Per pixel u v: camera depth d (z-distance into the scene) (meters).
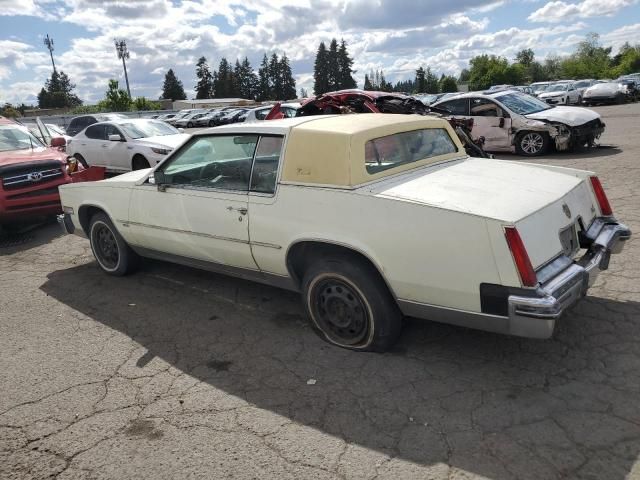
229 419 3.02
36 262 6.36
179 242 4.59
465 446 2.66
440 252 3.01
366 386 3.26
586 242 3.55
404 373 3.37
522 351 3.52
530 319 2.79
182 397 3.28
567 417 2.83
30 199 7.38
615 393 3.01
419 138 4.08
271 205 3.76
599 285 4.40
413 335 3.85
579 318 3.87
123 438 2.91
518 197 3.21
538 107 12.38
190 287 5.15
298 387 3.30
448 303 3.09
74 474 2.66
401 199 3.16
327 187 3.46
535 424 2.79
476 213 2.91
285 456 2.68
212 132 4.20
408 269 3.16
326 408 3.07
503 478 2.43
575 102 32.62
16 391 3.46
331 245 3.52
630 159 10.31
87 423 3.06
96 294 5.13
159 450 2.79
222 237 4.16
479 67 85.25
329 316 3.74
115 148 11.65
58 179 7.68
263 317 4.37
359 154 3.44
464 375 3.30
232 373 3.53
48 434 2.99
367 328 3.54
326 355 3.67
